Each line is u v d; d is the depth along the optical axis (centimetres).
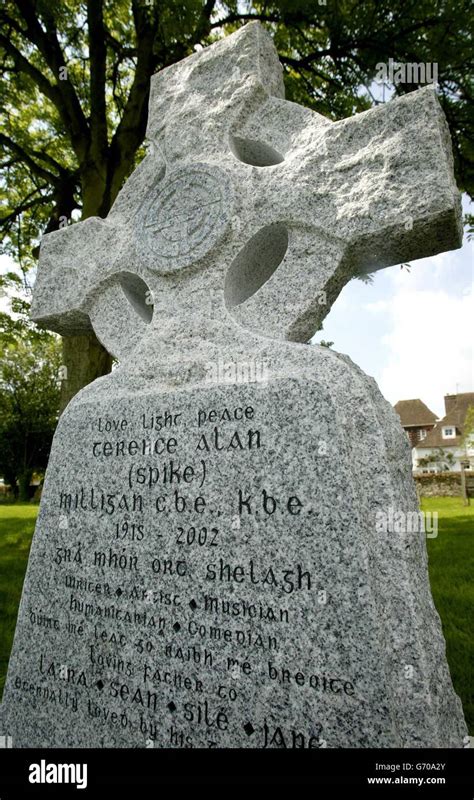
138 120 742
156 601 212
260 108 270
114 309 291
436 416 4122
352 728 166
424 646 177
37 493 3164
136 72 737
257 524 196
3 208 1073
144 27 715
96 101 733
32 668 236
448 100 671
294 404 200
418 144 212
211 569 202
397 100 220
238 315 242
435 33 623
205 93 289
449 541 784
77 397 271
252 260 258
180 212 268
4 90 849
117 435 243
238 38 284
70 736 217
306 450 193
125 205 306
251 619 190
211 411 219
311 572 182
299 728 174
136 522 227
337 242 223
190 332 249
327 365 208
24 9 720
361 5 630
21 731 230
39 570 249
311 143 243
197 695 194
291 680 178
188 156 283
